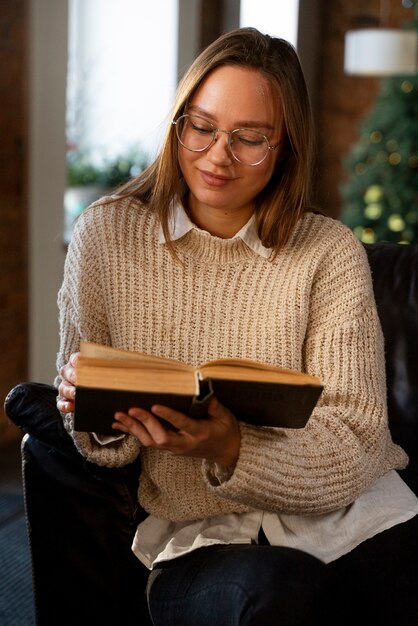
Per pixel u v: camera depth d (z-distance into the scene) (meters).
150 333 1.54
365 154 5.38
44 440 1.58
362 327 1.54
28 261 3.93
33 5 3.78
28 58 3.80
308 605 1.16
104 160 4.87
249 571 1.22
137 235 1.56
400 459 1.58
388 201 5.27
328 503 1.38
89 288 1.56
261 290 1.54
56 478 1.61
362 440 1.46
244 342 1.53
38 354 4.05
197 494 1.48
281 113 1.47
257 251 1.54
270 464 1.31
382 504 1.48
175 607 1.35
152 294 1.54
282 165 1.56
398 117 5.24
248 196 1.49
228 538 1.42
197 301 1.54
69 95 4.80
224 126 1.43
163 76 5.39
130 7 5.13
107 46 5.05
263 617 1.15
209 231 1.57
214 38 6.17
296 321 1.53
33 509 1.63
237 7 6.19
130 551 1.60
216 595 1.25
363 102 7.19
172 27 5.44
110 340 1.59
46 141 3.96
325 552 1.40
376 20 7.10
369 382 1.51
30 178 3.88
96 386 1.14
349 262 1.57
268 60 1.44
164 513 1.54
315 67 7.11
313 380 1.19
